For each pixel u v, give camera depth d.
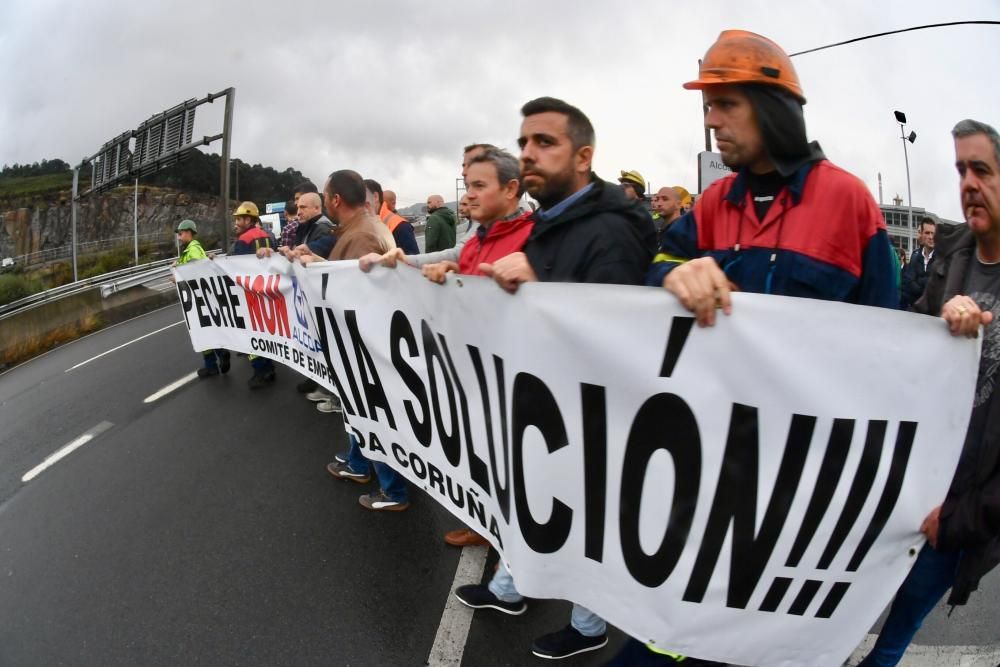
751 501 1.42
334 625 2.62
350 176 3.35
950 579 1.81
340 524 3.45
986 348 1.72
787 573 1.46
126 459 4.60
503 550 1.91
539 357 1.63
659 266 1.79
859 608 1.51
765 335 1.35
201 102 17.50
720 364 1.38
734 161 1.54
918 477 1.44
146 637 2.62
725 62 1.46
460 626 2.58
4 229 90.88
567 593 1.71
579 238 1.87
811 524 1.43
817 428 1.38
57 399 6.58
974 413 1.69
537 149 1.95
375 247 3.35
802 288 1.50
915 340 1.36
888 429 1.40
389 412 2.57
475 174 2.58
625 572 1.58
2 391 7.57
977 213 1.73
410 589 2.84
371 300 2.53
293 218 7.38
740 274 1.60
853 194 1.48
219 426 5.09
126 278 13.72
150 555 3.25
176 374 6.92
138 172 19.83
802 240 1.50
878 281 1.52
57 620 2.78
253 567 3.08
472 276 1.84
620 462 1.54
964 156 1.74
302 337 3.96
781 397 1.36
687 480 1.45
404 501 3.56
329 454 4.39
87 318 11.52
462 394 2.04
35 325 10.42
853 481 1.42
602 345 1.50
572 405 1.59
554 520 1.69
